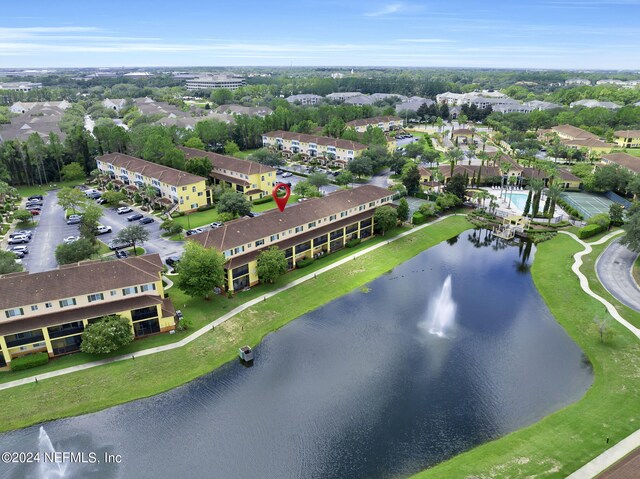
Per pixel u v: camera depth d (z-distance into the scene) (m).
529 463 48.12
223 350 67.94
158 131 174.88
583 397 58.56
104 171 156.12
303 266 93.88
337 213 103.44
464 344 70.62
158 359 64.75
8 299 61.97
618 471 41.41
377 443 51.94
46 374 61.06
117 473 48.25
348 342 71.12
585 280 88.12
